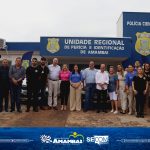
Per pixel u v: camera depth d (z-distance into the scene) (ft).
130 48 64.64
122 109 38.11
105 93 38.32
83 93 43.16
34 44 73.00
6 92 36.91
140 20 70.79
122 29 71.10
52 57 66.18
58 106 43.62
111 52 64.54
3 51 73.31
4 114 35.40
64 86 39.50
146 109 38.99
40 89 38.75
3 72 36.47
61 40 64.28
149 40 70.69
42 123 30.66
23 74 36.45
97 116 35.45
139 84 35.12
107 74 38.34
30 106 39.93
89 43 64.44
